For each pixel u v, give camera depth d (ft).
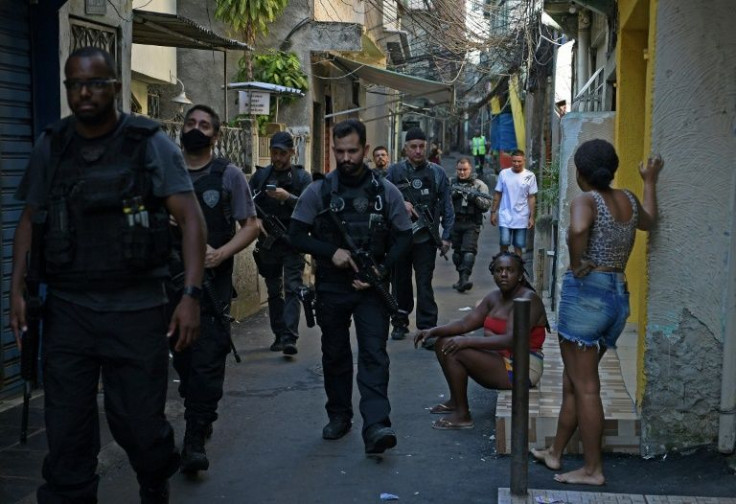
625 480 16.61
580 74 39.52
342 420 19.61
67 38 22.45
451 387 20.27
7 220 21.47
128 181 12.35
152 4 40.14
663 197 17.04
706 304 17.06
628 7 22.84
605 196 16.37
